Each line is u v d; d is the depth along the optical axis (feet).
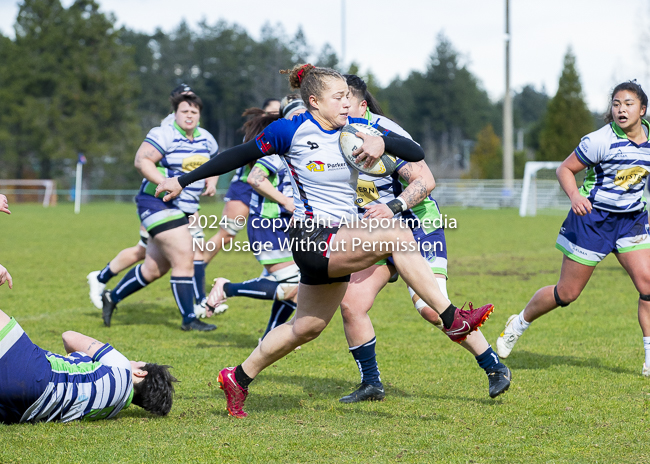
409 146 31.45
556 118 453.99
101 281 65.26
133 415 35.68
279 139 31.09
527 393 40.24
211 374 45.14
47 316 67.46
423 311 39.73
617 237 44.11
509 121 325.62
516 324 47.47
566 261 44.93
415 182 32.60
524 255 126.00
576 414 35.81
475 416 35.63
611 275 98.84
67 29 491.31
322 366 48.01
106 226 195.31
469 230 185.88
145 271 62.34
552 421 34.71
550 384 42.34
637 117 42.14
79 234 166.91
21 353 32.14
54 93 492.13
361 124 31.89
